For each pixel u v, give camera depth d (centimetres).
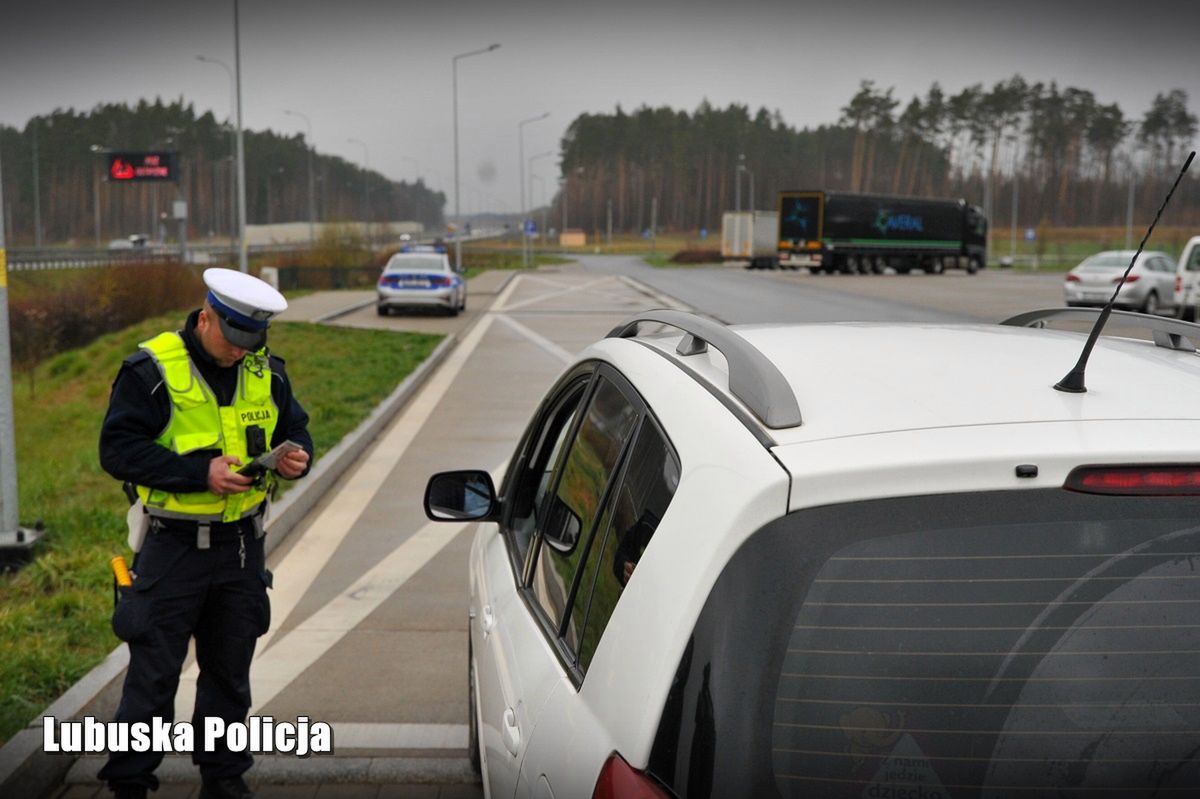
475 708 387
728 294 4003
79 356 2355
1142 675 170
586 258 10794
